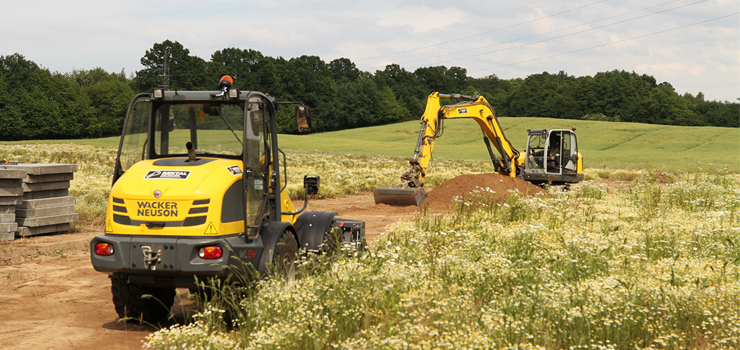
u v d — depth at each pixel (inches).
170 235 223.0
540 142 903.7
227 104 257.8
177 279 225.1
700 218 404.2
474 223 377.7
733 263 250.4
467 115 789.9
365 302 188.1
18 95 4301.2
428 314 180.1
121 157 247.9
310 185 304.3
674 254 280.4
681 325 180.1
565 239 310.0
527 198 485.1
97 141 3085.6
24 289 310.0
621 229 374.0
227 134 257.6
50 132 4274.1
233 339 183.3
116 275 234.8
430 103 732.0
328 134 4094.5
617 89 5861.2
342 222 319.0
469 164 1689.2
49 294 301.0
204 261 219.6
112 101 4753.9
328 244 283.0
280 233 245.3
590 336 167.0
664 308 185.0
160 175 231.8
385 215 612.1
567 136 883.4
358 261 244.1
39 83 4466.0
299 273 247.4
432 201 679.1
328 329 176.7
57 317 258.1
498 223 384.2
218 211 224.1
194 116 259.1
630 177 1245.7
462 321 176.9
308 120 281.6
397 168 1409.9
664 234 335.0
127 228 226.8
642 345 172.1
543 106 6018.7
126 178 234.5
